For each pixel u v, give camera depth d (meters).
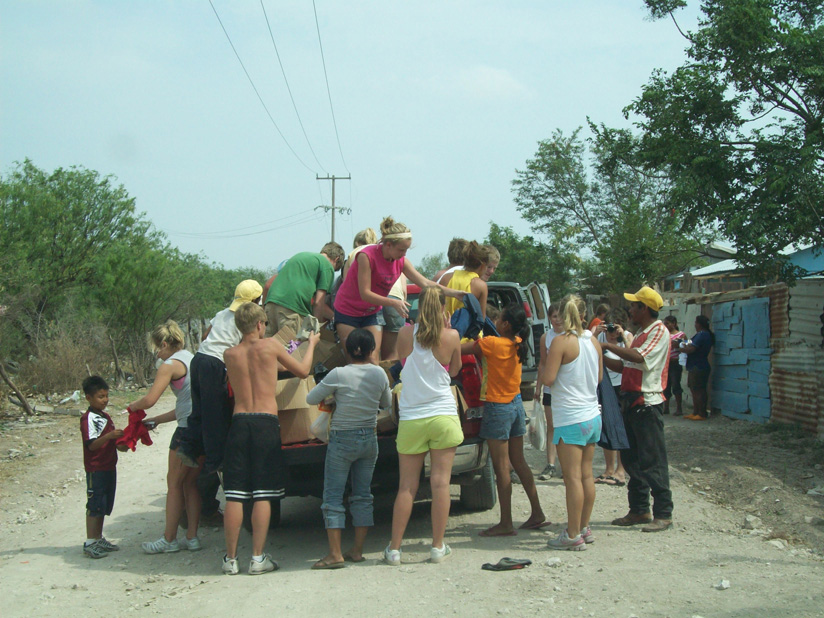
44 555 6.09
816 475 7.48
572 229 38.25
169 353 6.15
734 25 9.18
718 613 4.05
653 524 6.03
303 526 7.00
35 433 12.43
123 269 21.45
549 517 6.65
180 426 6.00
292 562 5.68
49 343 17.02
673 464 8.65
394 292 6.57
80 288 22.52
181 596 4.86
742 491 7.19
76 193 24.92
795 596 4.29
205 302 32.06
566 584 4.64
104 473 6.06
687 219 9.70
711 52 9.66
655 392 6.09
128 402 16.64
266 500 5.35
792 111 9.64
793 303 9.82
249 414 5.34
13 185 21.70
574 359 5.48
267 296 6.46
